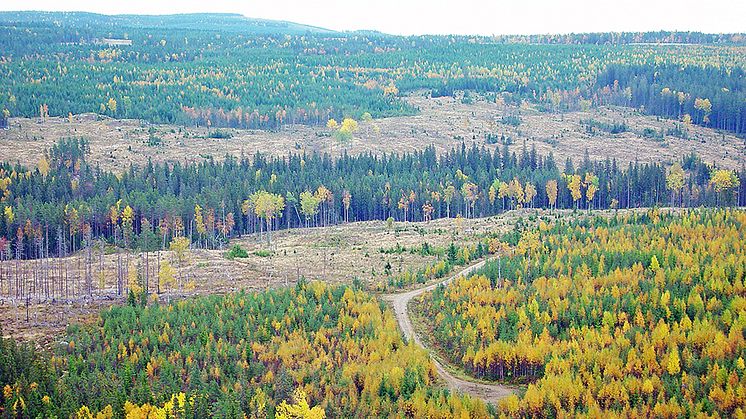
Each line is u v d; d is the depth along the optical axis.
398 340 136.00
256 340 133.50
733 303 135.88
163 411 108.12
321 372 123.44
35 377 114.62
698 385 117.94
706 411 111.25
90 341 130.38
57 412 108.56
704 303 140.00
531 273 157.88
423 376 125.31
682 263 154.12
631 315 138.62
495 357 130.38
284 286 165.62
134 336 131.62
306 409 110.00
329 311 144.75
